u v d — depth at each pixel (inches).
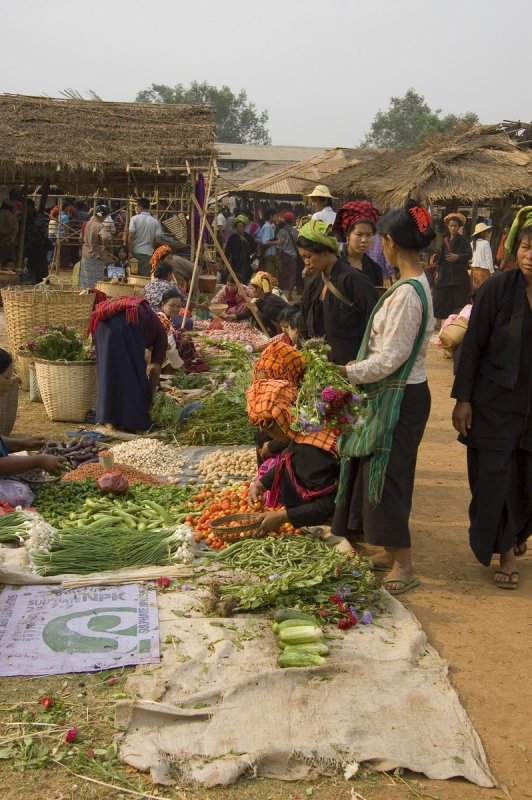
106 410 308.7
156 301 422.6
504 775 128.6
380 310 181.5
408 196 763.4
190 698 137.9
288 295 897.5
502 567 198.1
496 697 149.1
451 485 276.5
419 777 126.6
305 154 1765.5
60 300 373.4
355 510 189.8
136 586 180.5
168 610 170.1
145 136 692.1
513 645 167.9
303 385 186.1
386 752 129.0
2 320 582.9
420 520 242.4
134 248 663.8
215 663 149.9
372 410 181.9
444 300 620.7
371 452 180.4
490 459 191.2
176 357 376.5
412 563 209.2
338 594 172.6
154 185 760.3
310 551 189.2
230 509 217.9
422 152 891.4
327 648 153.9
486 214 1198.9
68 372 319.0
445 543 224.5
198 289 559.5
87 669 148.1
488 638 170.6
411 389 182.4
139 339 307.3
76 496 229.0
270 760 126.3
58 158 652.7
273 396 195.8
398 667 150.9
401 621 170.2
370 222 243.6
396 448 182.1
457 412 194.1
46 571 183.0
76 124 701.9
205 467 269.1
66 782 121.8
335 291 210.8
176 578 185.2
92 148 667.4
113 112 732.0
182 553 191.0
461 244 616.4
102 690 142.6
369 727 134.2
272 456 218.4
